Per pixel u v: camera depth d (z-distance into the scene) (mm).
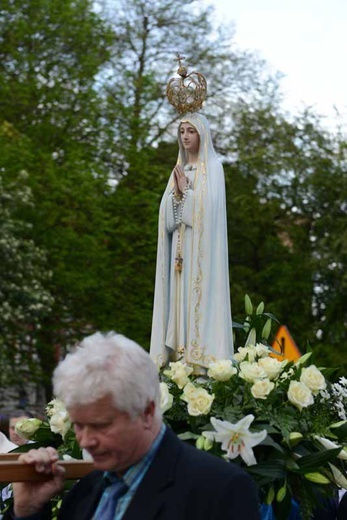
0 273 23469
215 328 8031
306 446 5938
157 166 27578
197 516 3947
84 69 26938
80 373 3871
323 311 32500
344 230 31781
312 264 31422
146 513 3971
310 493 5836
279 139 33156
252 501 3988
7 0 27031
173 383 6152
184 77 8422
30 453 4395
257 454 5805
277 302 32062
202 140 8336
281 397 6043
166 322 8234
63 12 27078
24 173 23688
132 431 3916
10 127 25562
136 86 28297
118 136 27375
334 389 6332
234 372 5984
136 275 26422
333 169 32844
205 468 4031
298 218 33625
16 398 26141
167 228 8305
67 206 25344
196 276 8086
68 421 6051
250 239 33562
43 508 4562
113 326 25641
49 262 25484
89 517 4301
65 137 26516
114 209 26516
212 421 5434
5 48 26906
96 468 4203
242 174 33312
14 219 24703
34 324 24859
